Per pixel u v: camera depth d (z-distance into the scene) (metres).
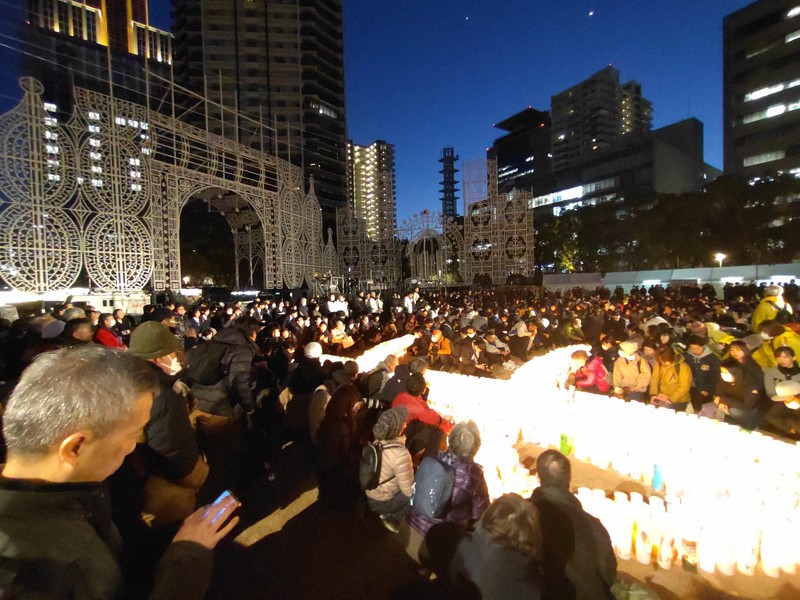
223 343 4.14
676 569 3.40
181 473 2.59
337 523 4.09
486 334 11.34
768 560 3.29
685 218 39.31
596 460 5.23
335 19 79.69
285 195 25.36
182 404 2.67
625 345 6.68
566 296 26.45
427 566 3.01
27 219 12.90
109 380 1.16
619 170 83.00
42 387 1.10
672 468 4.41
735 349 5.78
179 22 71.38
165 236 17.95
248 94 69.00
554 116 141.62
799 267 24.23
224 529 1.54
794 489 3.87
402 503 3.74
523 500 2.16
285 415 5.68
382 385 5.96
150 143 17.11
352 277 33.66
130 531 2.25
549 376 8.38
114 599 1.13
